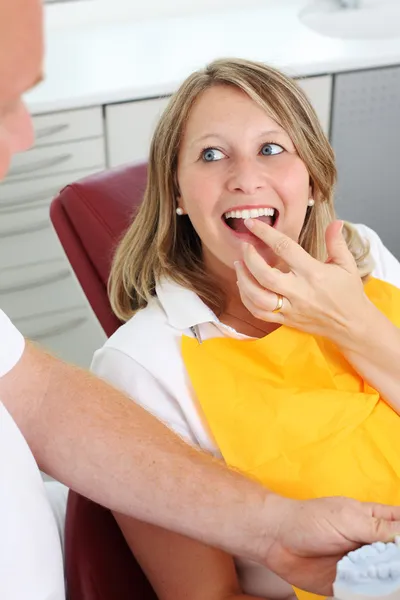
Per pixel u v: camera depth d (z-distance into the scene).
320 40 2.60
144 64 2.48
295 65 2.41
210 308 1.33
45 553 1.00
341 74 2.46
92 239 1.66
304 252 1.20
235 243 1.28
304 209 1.32
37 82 0.60
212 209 1.27
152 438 1.12
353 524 0.96
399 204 2.77
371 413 1.24
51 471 1.13
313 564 1.00
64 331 2.62
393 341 1.25
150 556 1.15
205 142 1.25
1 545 0.94
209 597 1.14
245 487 1.06
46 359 1.18
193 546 1.14
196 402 1.23
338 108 2.52
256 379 1.23
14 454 0.98
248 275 1.23
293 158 1.29
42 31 0.57
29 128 0.62
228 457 1.19
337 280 1.21
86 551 1.15
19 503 0.97
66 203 1.69
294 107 1.27
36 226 2.44
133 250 1.39
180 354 1.25
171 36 2.71
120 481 1.10
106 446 1.11
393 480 1.20
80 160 2.38
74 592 1.14
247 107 1.25
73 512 1.18
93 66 2.48
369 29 2.85
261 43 2.61
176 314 1.27
